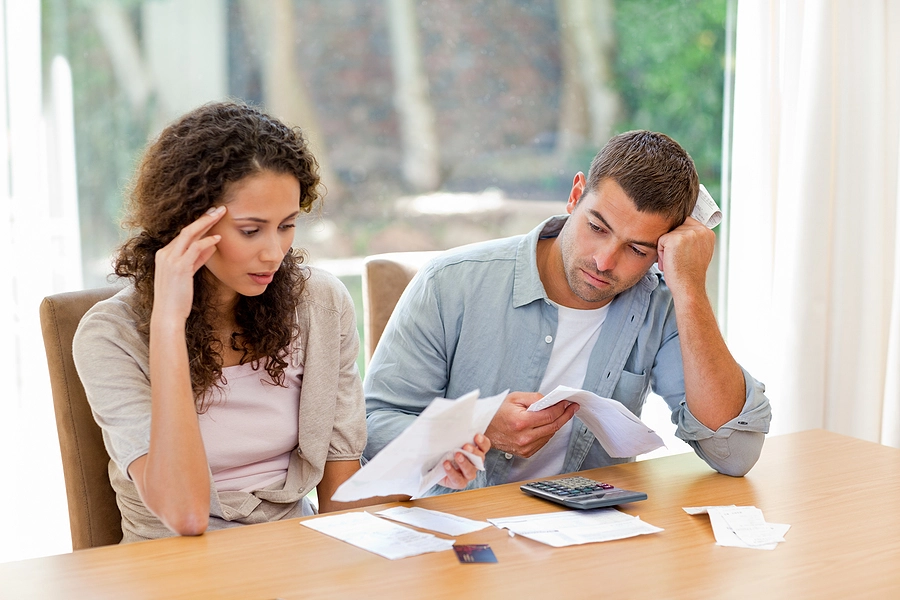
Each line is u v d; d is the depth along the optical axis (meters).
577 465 1.66
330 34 2.88
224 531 1.15
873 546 1.13
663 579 1.02
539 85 3.13
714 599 0.97
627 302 1.66
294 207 1.30
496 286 1.66
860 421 2.77
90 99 2.52
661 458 1.53
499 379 1.66
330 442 1.51
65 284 2.45
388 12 2.94
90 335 1.31
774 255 2.81
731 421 1.42
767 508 1.27
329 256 3.01
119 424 1.25
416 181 3.06
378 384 1.63
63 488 2.32
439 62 3.02
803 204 2.67
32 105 2.25
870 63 2.64
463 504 1.26
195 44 2.68
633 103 3.22
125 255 1.33
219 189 1.24
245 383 1.43
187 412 1.18
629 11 3.16
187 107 2.69
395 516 1.20
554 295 1.66
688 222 1.55
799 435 1.67
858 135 2.68
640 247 1.49
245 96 2.79
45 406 2.29
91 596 0.95
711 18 3.21
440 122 3.05
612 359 1.66
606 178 1.47
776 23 2.72
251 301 1.40
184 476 1.15
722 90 3.26
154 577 1.00
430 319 1.64
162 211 1.27
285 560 1.05
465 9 3.02
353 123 2.96
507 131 3.13
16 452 2.27
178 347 1.20
